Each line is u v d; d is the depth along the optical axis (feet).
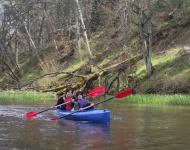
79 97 41.96
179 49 93.86
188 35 99.14
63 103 42.73
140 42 95.81
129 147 24.27
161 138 27.81
